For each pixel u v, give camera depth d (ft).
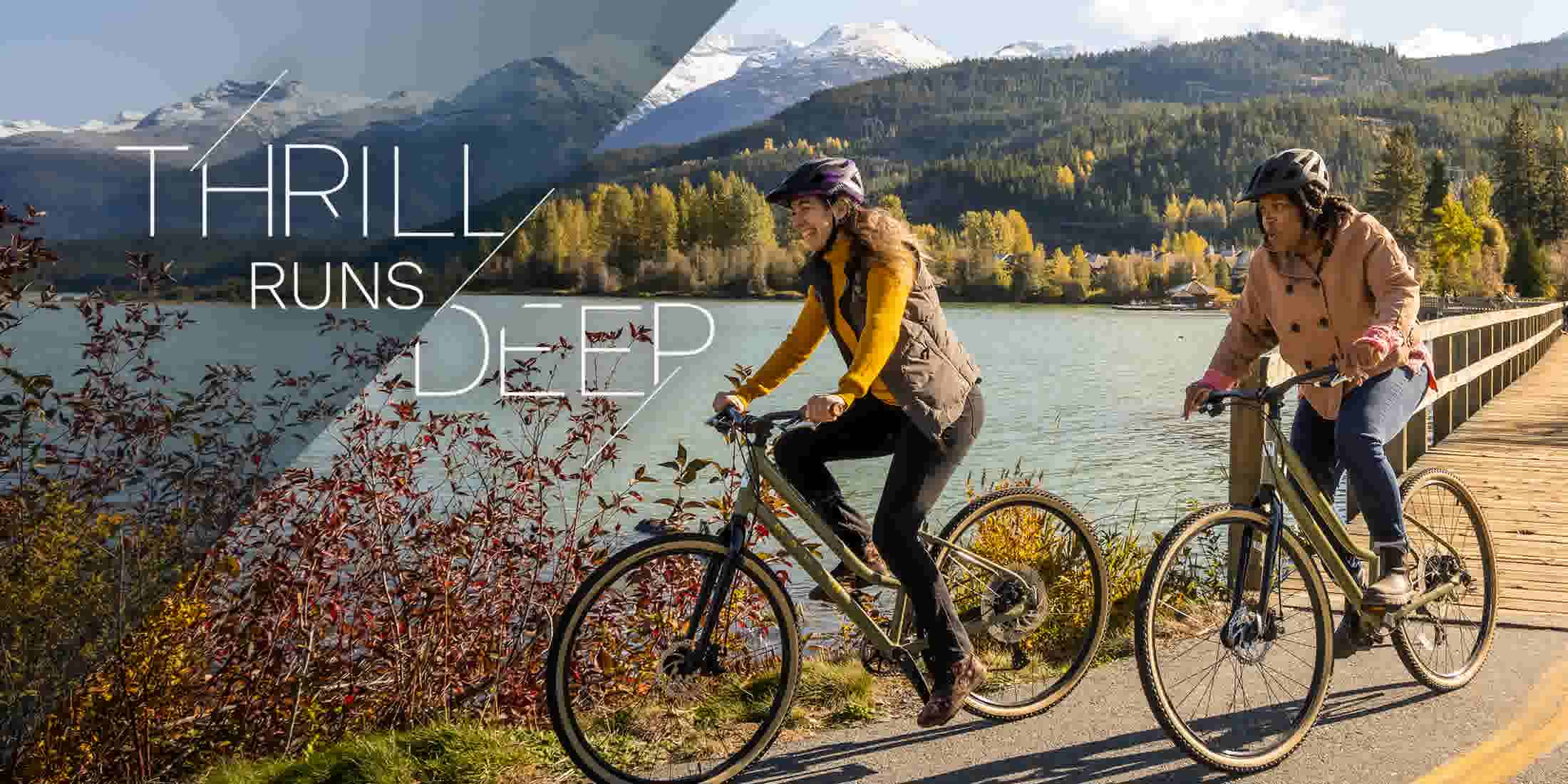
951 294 433.07
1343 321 11.60
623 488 21.70
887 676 12.86
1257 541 11.28
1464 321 29.91
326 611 13.65
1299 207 11.44
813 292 10.43
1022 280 430.61
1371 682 12.71
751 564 10.33
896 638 11.29
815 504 10.89
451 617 14.65
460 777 10.23
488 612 15.03
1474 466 29.32
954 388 10.28
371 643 14.05
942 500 30.58
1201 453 46.14
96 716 11.30
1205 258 432.25
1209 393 11.78
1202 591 15.25
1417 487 12.57
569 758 10.52
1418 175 393.09
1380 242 11.30
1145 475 39.86
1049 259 457.68
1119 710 11.83
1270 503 11.23
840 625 17.99
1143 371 106.01
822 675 12.24
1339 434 11.70
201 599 11.57
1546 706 11.88
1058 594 12.98
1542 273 362.74
